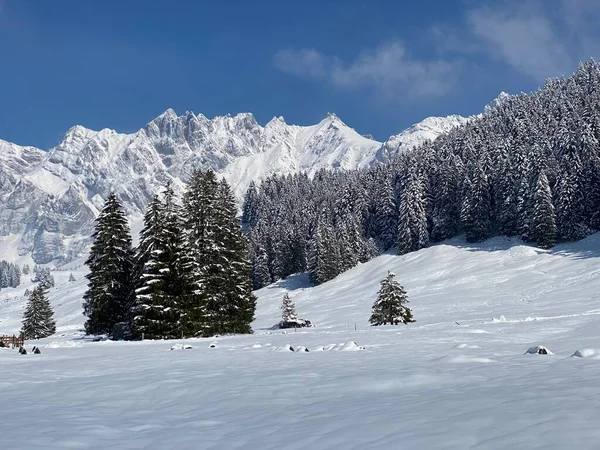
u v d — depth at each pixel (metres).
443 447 5.10
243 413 7.79
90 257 44.66
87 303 44.72
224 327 42.84
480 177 92.75
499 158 93.44
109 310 43.66
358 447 5.40
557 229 81.44
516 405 6.74
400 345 18.98
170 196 41.66
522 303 49.19
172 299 39.12
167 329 38.38
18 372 15.18
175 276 39.88
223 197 48.28
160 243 40.19
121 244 44.59
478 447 5.00
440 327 28.81
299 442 5.82
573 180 81.50
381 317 42.25
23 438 6.55
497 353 14.62
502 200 91.38
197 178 45.25
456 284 70.81
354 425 6.39
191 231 43.44
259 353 19.02
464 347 16.78
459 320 36.34
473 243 92.56
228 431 6.67
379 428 6.11
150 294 38.50
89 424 7.42
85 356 21.00
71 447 6.11
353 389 9.43
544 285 59.25
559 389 7.82
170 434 6.67
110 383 11.85
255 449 5.70
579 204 80.69
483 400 7.33
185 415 7.93
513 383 8.87
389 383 9.78
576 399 6.87
